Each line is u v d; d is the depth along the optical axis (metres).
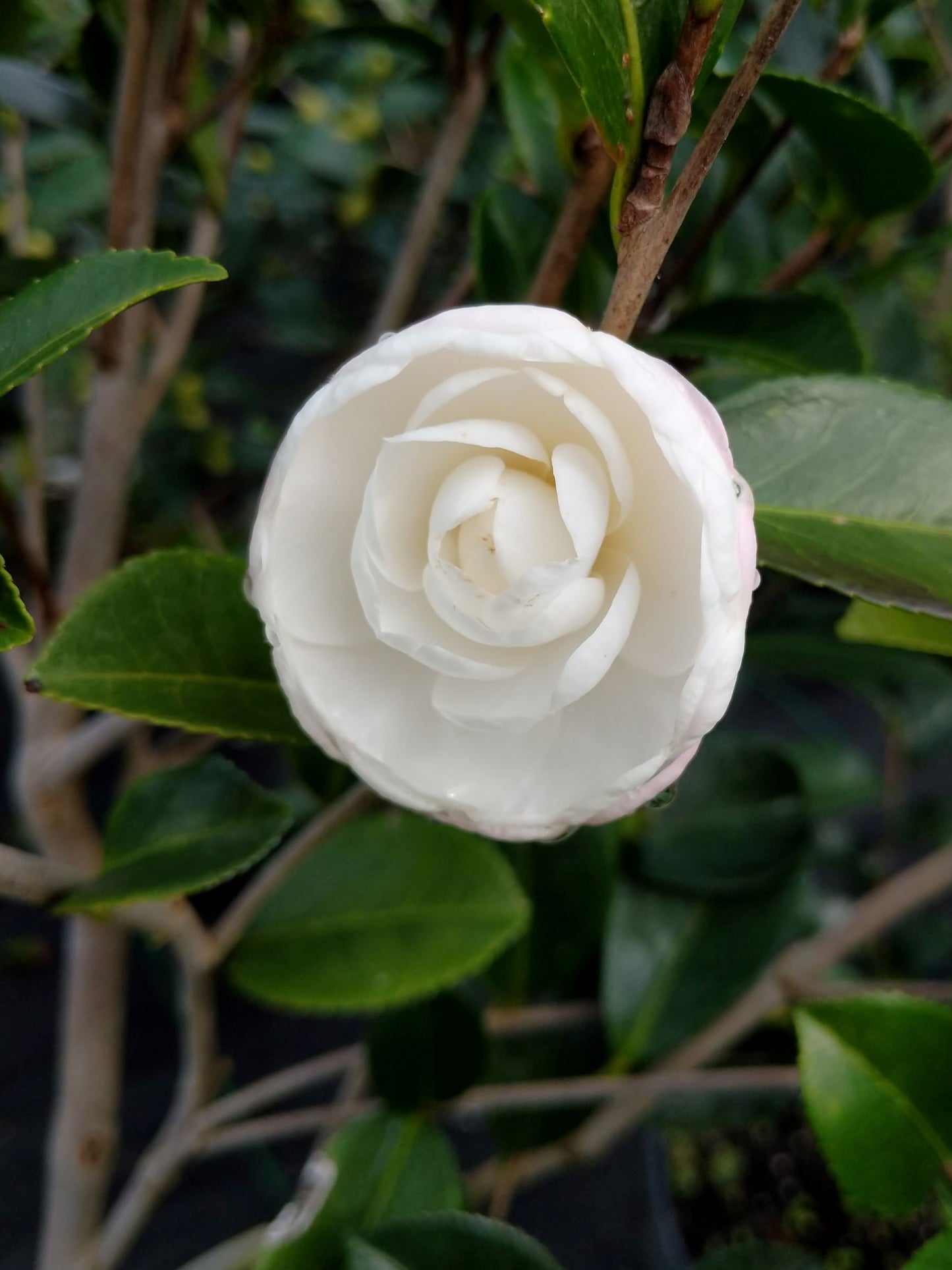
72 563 0.29
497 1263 0.25
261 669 0.21
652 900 0.34
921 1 0.30
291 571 0.18
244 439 0.65
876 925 0.30
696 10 0.15
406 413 0.18
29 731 0.27
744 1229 0.43
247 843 0.21
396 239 0.65
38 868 0.20
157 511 0.60
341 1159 0.27
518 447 0.17
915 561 0.18
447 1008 0.28
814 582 0.18
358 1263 0.25
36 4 0.36
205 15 0.31
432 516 0.18
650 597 0.18
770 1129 0.47
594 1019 0.34
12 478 0.37
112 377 0.28
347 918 0.26
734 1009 0.31
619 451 0.17
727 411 0.20
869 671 0.37
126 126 0.24
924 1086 0.23
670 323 0.24
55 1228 0.32
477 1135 0.51
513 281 0.27
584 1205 0.48
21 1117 0.53
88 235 0.48
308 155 0.61
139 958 0.58
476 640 0.18
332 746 0.18
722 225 0.28
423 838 0.26
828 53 0.28
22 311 0.17
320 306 0.69
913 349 0.35
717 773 0.35
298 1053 0.55
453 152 0.30
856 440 0.19
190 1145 0.29
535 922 0.31
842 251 0.26
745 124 0.24
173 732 0.41
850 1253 0.42
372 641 0.19
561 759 0.18
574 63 0.15
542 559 0.17
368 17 0.41
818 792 0.47
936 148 0.27
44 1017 0.58
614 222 0.16
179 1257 0.48
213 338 0.63
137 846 0.22
